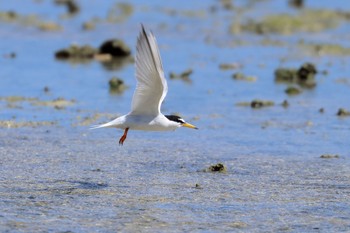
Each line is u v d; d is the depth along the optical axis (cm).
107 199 1298
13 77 2369
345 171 1525
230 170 1523
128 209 1247
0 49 2802
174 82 2398
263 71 2581
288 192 1370
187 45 3000
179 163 1569
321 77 2506
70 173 1462
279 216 1234
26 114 1948
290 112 2070
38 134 1769
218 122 1953
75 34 3152
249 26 3334
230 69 2606
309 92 2314
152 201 1294
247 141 1777
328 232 1166
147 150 1669
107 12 3628
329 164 1580
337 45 2977
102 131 1828
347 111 2056
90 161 1560
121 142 1313
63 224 1169
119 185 1389
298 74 2466
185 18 3550
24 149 1633
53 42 2978
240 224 1192
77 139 1742
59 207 1248
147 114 1305
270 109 2102
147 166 1537
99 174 1462
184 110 2064
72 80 2367
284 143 1762
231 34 3225
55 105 2056
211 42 3066
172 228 1167
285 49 2952
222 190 1373
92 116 1959
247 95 2259
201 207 1267
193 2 3988
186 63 2678
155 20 3478
